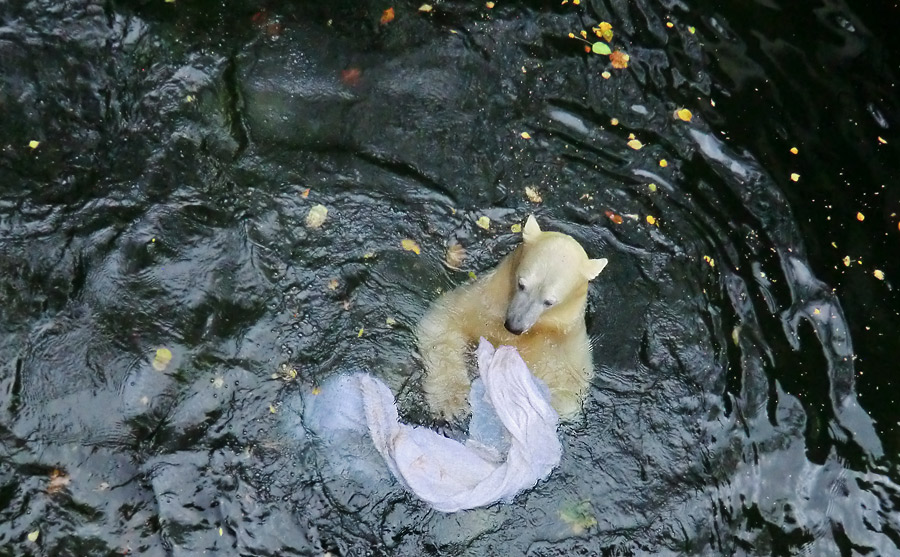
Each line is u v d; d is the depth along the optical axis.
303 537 5.83
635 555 5.91
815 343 6.32
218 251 6.25
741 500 6.02
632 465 6.04
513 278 6.05
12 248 6.11
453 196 6.52
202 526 5.81
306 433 5.98
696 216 6.57
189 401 5.98
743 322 6.36
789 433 6.14
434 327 6.16
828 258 6.50
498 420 6.05
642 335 6.30
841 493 6.05
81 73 6.41
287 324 6.16
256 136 6.51
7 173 6.21
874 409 6.21
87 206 6.24
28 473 5.80
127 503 5.82
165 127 6.44
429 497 5.88
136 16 6.53
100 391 5.96
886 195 6.63
